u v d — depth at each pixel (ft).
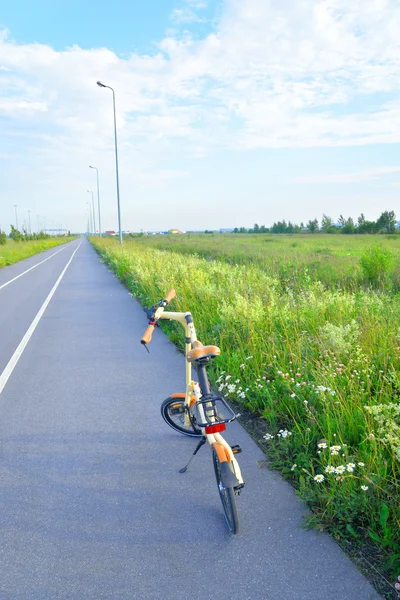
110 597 8.59
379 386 15.90
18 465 13.67
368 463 11.43
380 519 9.85
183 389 19.90
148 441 15.08
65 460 13.93
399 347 17.47
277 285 37.86
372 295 31.48
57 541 10.23
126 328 32.78
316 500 11.05
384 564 9.12
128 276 60.29
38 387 20.67
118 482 12.64
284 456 13.50
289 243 134.92
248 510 11.11
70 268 93.81
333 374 15.84
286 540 9.98
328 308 26.04
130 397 19.08
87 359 25.02
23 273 85.46
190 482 12.55
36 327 34.19
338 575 8.90
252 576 8.97
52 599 8.58
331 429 13.47
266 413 15.64
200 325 27.30
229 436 14.99
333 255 70.03
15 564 9.53
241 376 19.01
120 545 10.03
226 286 35.88
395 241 133.69
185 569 9.24
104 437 15.43
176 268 48.75
